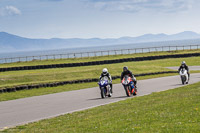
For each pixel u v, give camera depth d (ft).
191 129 38.42
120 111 61.46
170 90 100.68
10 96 110.32
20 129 52.13
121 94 102.12
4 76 173.06
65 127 50.01
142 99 80.18
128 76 95.09
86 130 45.19
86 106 77.30
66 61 339.77
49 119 60.13
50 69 272.72
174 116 49.06
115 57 365.61
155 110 57.67
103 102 83.41
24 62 349.82
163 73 206.39
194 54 351.87
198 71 216.13
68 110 72.13
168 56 347.77
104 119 53.52
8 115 68.90
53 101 90.63
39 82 143.33
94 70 209.46
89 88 130.62
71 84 152.76
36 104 85.46
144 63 307.17
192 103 61.98
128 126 44.57
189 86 108.68
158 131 38.91
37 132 47.73
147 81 151.84
